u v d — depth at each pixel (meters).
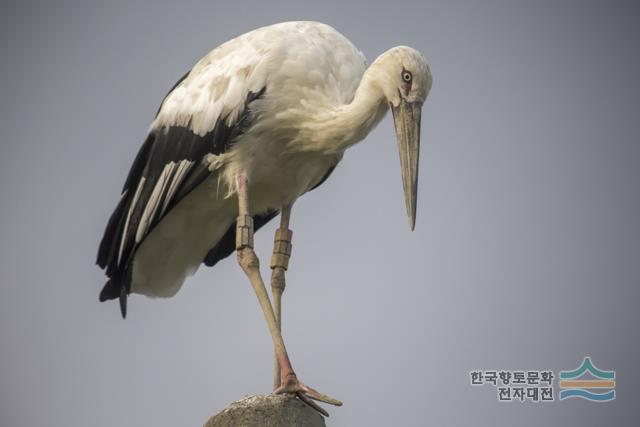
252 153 10.36
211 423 8.44
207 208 10.90
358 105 9.98
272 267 10.73
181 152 10.66
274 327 9.50
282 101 10.25
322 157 10.78
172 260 11.31
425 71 9.88
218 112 10.38
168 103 10.91
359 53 10.97
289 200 10.93
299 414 8.40
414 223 9.83
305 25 10.73
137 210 10.95
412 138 9.86
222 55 10.73
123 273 11.02
